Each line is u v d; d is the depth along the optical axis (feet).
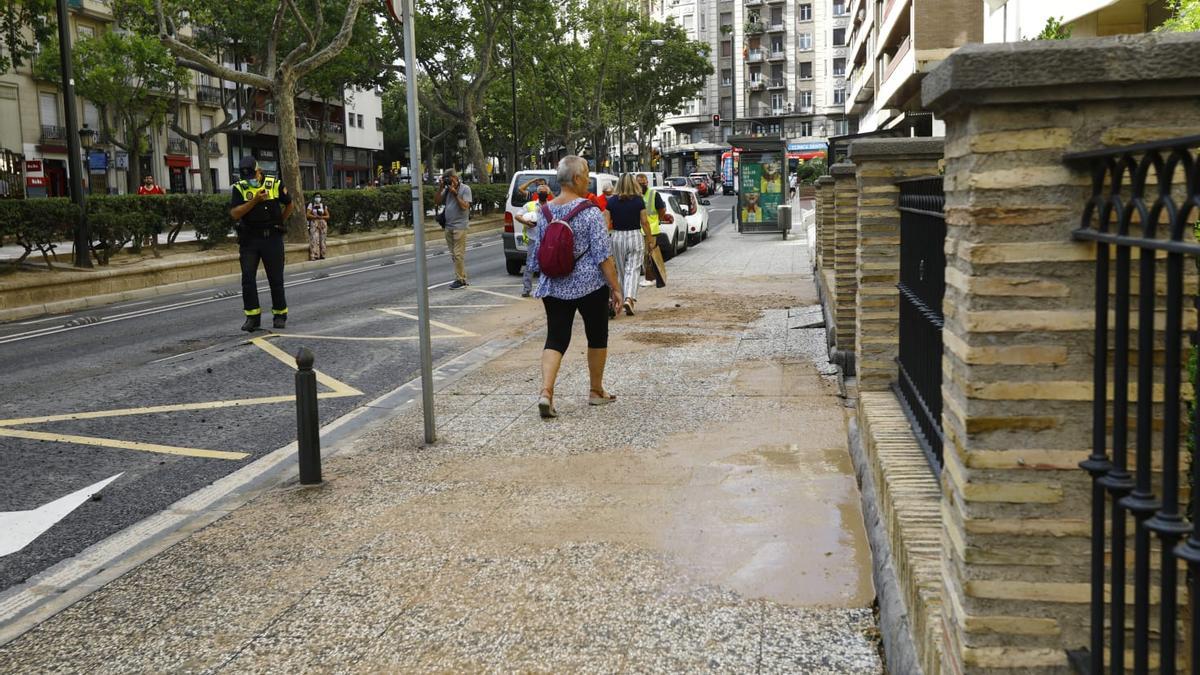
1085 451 7.29
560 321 24.18
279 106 94.58
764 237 95.96
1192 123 6.95
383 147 330.75
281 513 17.17
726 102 372.38
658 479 17.93
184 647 12.05
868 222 18.84
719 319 39.27
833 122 356.18
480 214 152.56
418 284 21.35
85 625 12.87
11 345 41.37
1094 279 7.18
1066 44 6.83
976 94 7.07
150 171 198.80
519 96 216.54
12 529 17.76
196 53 88.48
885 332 18.76
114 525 17.85
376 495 17.92
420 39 160.66
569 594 13.00
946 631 8.27
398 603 12.99
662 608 12.43
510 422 23.26
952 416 8.09
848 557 13.79
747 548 14.33
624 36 216.95
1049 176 7.14
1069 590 7.38
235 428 25.04
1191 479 7.20
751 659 11.02
